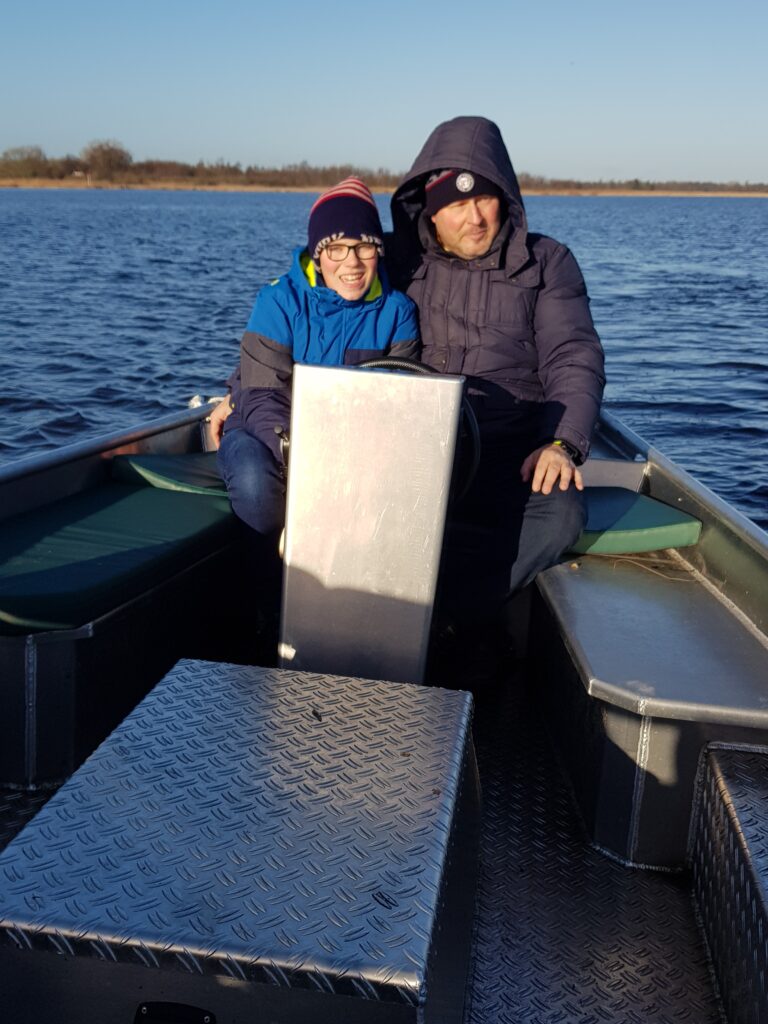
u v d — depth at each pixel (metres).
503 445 2.70
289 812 1.34
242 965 1.10
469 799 1.61
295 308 2.52
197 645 2.53
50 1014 1.17
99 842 1.27
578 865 1.89
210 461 3.12
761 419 9.80
